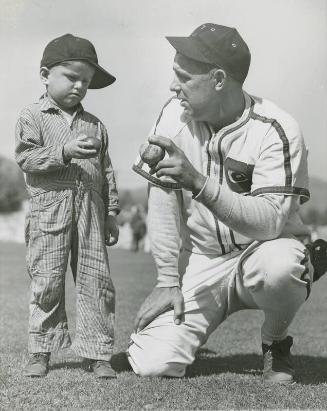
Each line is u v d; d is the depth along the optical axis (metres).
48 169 2.92
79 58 3.03
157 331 3.02
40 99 3.13
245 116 2.98
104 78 3.26
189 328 3.02
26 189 3.07
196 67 2.88
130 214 23.14
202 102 2.92
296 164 2.89
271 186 2.85
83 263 3.01
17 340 3.72
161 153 2.77
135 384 2.80
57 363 3.19
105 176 3.19
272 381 2.94
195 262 3.15
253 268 2.89
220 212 2.77
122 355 3.42
